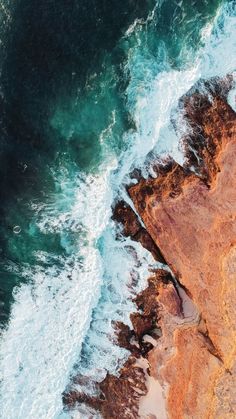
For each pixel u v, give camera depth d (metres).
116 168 18.80
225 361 16.69
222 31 17.86
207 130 17.67
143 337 18.55
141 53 18.70
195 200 17.75
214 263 17.33
